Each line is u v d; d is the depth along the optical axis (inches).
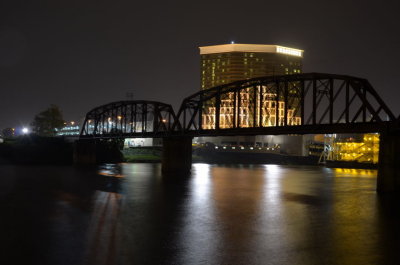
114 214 1785.2
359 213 1846.7
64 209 1903.3
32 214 1771.7
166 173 3988.7
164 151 4025.6
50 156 5925.2
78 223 1589.6
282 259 1153.4
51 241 1320.1
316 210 1925.4
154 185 2992.1
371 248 1258.0
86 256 1171.3
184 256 1176.8
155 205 2043.6
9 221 1622.8
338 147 7234.3
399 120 2301.9
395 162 2401.6
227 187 2955.2
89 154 5767.7
